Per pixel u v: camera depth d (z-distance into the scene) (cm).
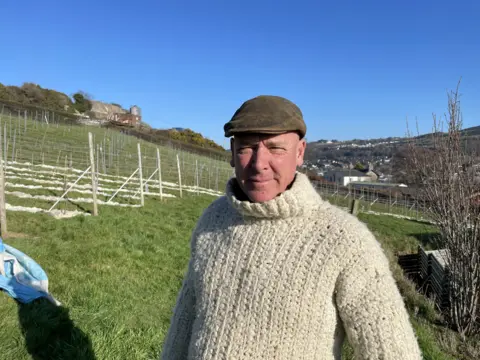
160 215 1123
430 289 843
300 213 124
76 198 1105
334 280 117
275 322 119
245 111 125
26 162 1467
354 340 116
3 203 684
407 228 1716
